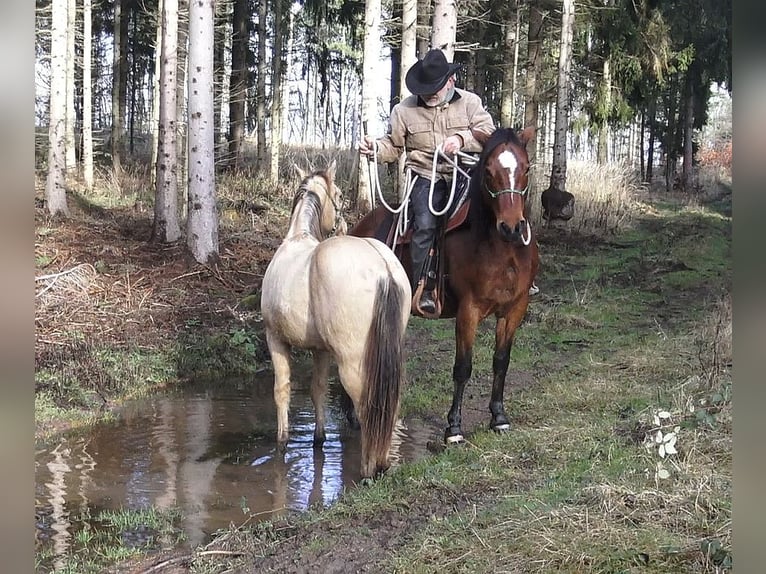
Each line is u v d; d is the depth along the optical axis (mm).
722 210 24984
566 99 18609
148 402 7949
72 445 6477
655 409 5668
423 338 10445
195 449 6355
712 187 31688
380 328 4805
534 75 19906
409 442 6359
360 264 4867
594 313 11062
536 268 6066
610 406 6551
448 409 7324
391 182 20750
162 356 9031
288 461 6035
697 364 7418
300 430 6945
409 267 6137
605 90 21094
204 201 12055
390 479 4984
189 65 11852
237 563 4113
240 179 19875
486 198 5449
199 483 5543
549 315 10797
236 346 9625
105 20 28781
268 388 8656
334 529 4387
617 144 41750
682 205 25953
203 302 10703
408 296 5109
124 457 6164
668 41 20797
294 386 8852
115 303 10094
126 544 4504
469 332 5883
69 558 4277
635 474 4520
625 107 21156
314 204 6082
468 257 5762
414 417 7176
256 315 10508
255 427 7031
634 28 20156
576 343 9609
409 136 6148
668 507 3900
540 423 6293
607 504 3969
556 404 6906
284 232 16094
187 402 7969
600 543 3557
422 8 18016
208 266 11930
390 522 4375
